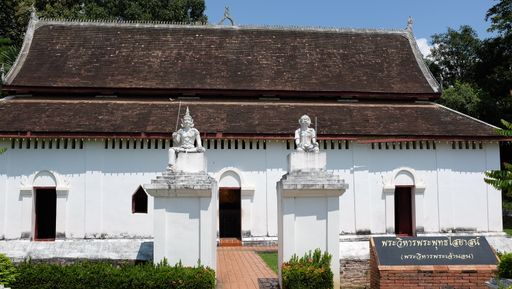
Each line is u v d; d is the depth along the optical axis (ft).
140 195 82.84
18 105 88.58
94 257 52.70
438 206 87.25
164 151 83.71
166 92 94.79
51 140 82.33
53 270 44.65
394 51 110.52
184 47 105.81
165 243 48.01
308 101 97.76
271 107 93.71
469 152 88.53
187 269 45.11
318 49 108.88
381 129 86.89
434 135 85.51
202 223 48.06
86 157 82.74
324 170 48.47
